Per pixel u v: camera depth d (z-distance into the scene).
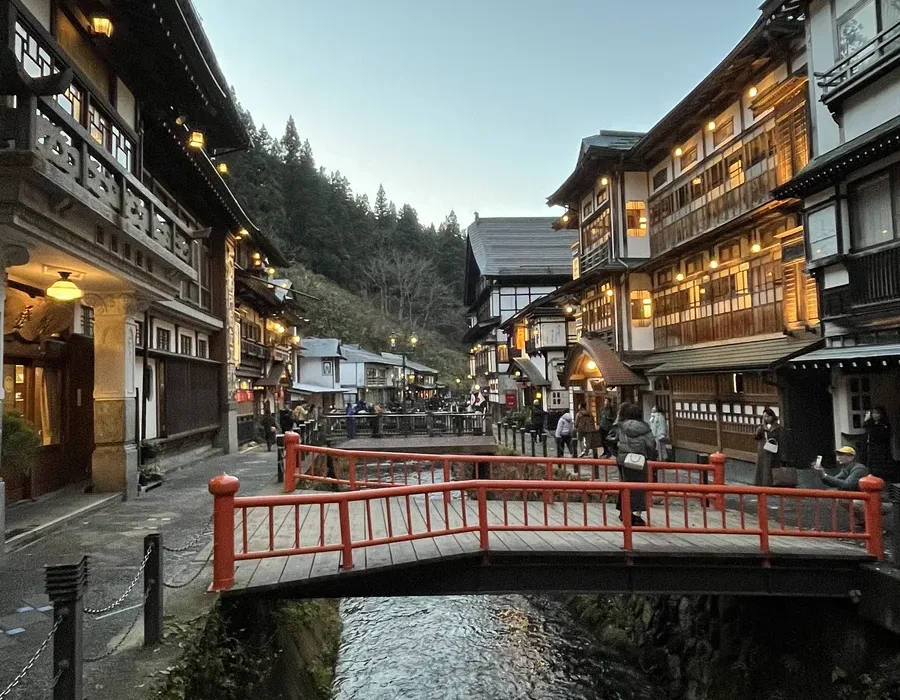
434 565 6.90
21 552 7.51
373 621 11.90
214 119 15.05
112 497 10.65
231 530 5.93
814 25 13.56
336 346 52.66
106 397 11.16
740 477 14.88
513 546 7.21
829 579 7.07
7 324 9.54
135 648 4.69
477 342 56.81
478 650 10.48
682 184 20.55
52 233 7.20
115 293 10.91
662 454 17.42
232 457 19.72
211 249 21.58
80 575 3.68
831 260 12.47
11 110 5.92
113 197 8.52
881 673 6.45
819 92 13.38
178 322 17.86
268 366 33.91
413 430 24.33
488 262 48.69
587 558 7.06
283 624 7.51
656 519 9.10
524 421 29.20
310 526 8.58
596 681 9.36
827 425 13.80
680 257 20.27
